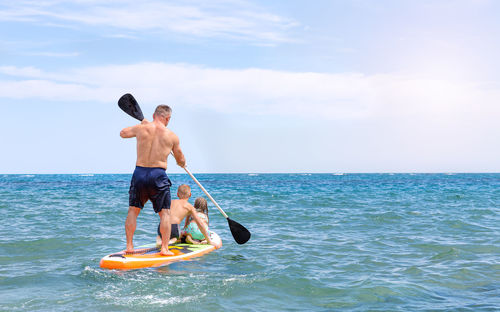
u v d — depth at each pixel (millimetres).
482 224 8680
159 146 4965
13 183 38875
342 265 4969
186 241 6094
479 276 4445
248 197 17531
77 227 8062
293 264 4980
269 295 3715
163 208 5086
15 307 3314
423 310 3309
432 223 8859
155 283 4043
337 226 8516
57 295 3654
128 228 5070
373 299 3611
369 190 24438
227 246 6254
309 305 3451
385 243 6512
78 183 40062
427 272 4613
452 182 42938
